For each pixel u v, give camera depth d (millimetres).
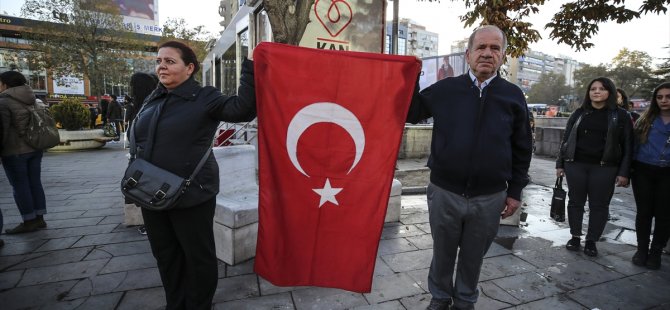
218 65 10328
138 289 2625
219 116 2023
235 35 7375
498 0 5586
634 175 3248
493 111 2004
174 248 2133
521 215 4762
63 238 3580
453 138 2043
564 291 2715
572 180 3459
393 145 2160
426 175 6812
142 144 1986
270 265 2205
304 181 2170
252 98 2020
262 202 2164
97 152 10094
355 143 2160
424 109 2238
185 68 1976
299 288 2668
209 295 2139
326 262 2221
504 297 2613
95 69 26609
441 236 2209
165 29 28453
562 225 4328
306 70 2100
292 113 2113
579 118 3414
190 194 1938
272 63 2076
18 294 2529
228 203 3150
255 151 4105
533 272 3018
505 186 2115
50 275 2814
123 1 52500
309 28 4367
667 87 3002
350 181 2184
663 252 3496
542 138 11359
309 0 3076
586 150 3336
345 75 2123
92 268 2939
